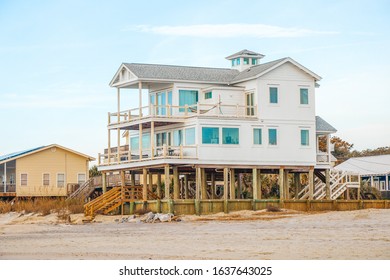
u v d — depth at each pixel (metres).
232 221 55.53
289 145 67.31
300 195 73.88
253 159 65.75
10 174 85.19
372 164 97.88
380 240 40.72
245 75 68.06
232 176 66.62
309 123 68.19
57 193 85.31
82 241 44.72
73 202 70.00
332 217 54.19
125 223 57.56
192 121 64.62
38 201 72.38
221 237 44.62
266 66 67.38
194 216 59.69
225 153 64.81
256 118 66.06
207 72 69.94
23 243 44.31
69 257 37.69
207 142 64.25
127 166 66.75
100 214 64.00
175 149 65.31
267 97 66.69
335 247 38.72
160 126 68.69
